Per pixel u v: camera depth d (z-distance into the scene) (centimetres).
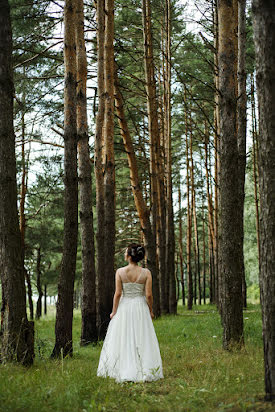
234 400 443
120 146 2205
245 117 1092
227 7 811
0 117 673
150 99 1903
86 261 1160
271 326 427
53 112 1376
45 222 2225
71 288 874
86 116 1167
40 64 1397
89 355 895
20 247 682
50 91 1395
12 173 677
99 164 1310
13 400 429
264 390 471
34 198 2062
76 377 572
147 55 1828
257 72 449
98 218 1293
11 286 667
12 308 664
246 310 2116
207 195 2817
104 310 1245
